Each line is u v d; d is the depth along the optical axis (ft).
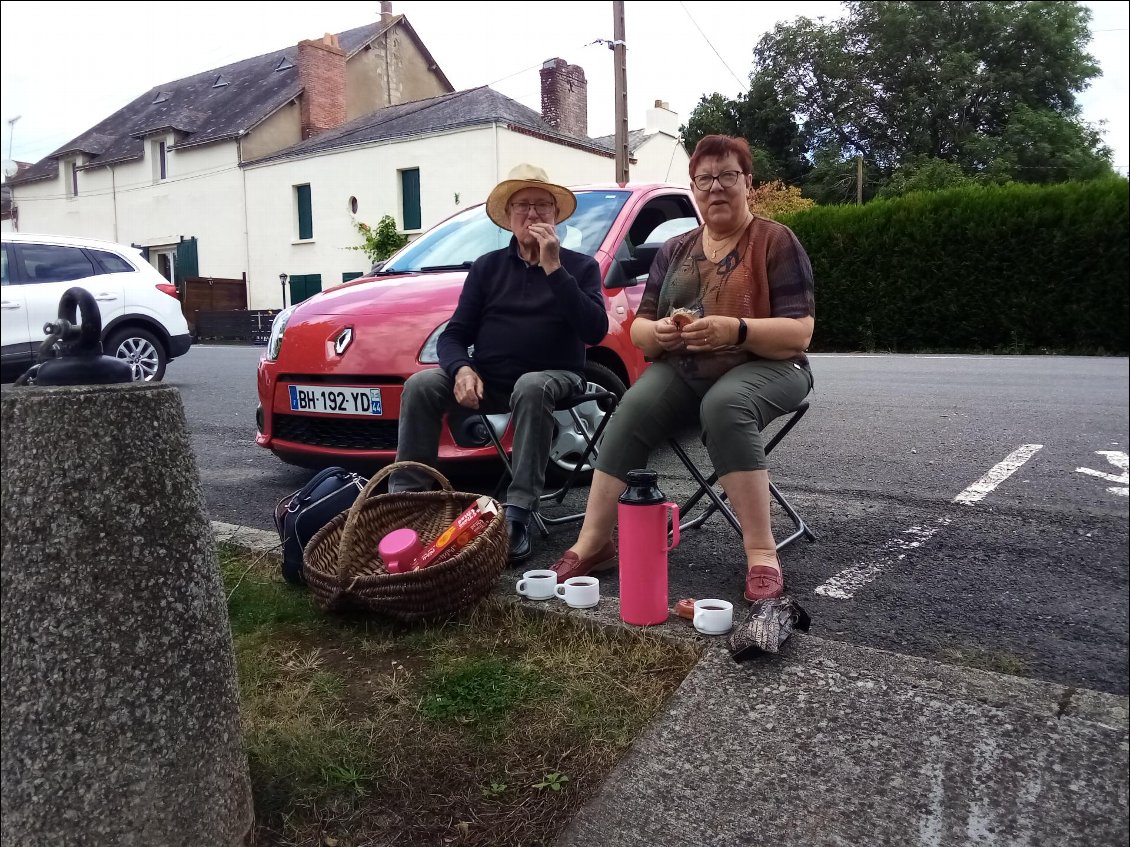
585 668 6.69
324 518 8.73
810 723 5.68
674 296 8.76
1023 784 5.05
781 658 6.35
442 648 7.20
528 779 5.52
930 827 4.87
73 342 4.41
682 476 13.74
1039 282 33.91
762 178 80.84
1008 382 23.67
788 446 15.64
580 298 9.30
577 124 80.07
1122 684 6.31
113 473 4.10
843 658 6.29
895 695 5.82
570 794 5.38
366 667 7.01
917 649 7.02
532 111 75.97
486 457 10.75
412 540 8.00
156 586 4.24
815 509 11.41
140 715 4.18
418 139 68.95
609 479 8.48
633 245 13.79
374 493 10.37
